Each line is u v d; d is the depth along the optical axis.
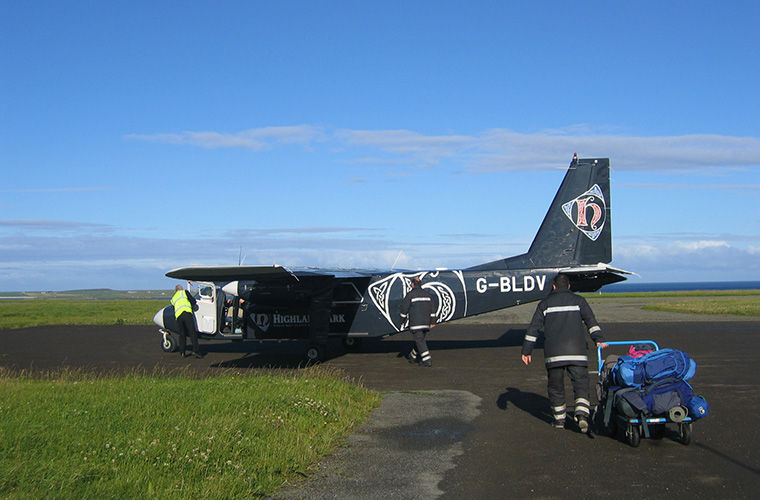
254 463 6.09
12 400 8.97
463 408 9.09
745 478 5.72
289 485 5.68
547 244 15.91
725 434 7.31
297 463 6.15
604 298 54.75
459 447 6.94
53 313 40.38
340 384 10.45
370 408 9.09
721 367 12.49
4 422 7.46
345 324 16.14
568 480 5.74
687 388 6.70
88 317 34.69
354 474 5.99
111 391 9.72
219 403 8.51
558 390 7.57
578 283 16.03
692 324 22.55
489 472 6.02
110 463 5.93
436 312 15.81
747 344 16.25
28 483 5.27
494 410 8.93
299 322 16.30
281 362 15.48
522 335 20.41
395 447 6.96
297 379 10.77
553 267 15.79
